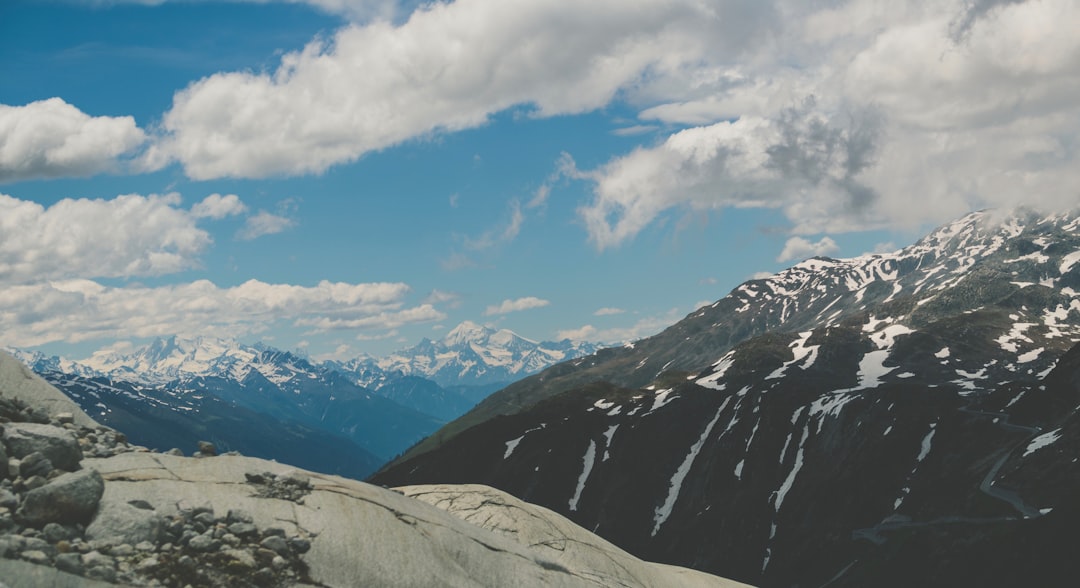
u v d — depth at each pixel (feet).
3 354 70.69
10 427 58.29
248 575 56.39
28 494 52.90
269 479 67.62
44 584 47.11
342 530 64.75
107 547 53.21
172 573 53.57
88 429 68.23
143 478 61.62
